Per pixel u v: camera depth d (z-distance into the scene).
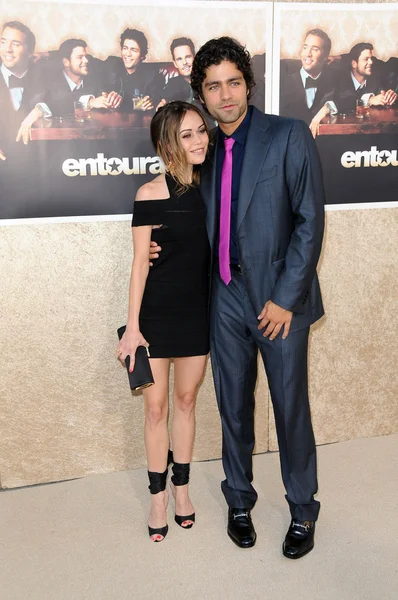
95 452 3.00
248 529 2.48
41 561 2.39
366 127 2.91
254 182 2.17
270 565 2.35
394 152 2.97
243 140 2.23
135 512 2.71
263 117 2.22
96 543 2.49
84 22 2.54
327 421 3.24
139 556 2.41
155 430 2.47
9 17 2.48
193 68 2.20
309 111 2.83
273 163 2.16
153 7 2.59
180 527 2.60
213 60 2.10
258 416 3.14
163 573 2.31
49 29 2.52
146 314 2.38
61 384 2.88
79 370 2.89
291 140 2.14
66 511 2.72
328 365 3.17
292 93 2.80
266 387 3.12
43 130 2.60
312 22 2.74
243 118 2.23
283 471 2.45
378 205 3.02
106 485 2.93
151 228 2.32
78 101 2.61
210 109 2.19
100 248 2.78
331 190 2.94
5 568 2.35
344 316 3.13
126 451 3.04
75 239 2.74
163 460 2.51
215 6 2.64
